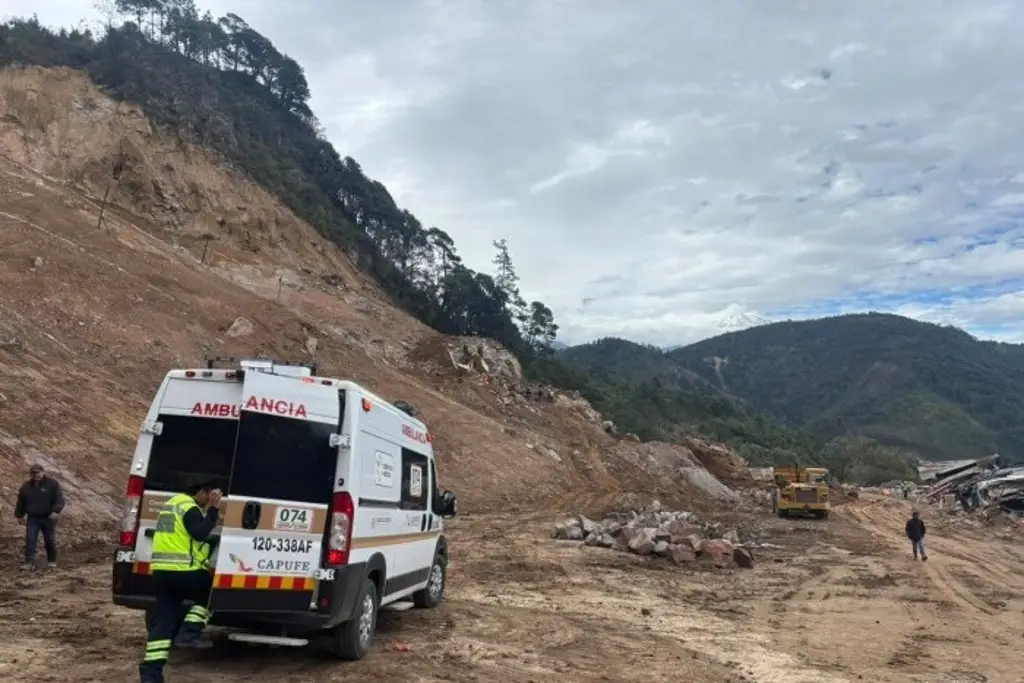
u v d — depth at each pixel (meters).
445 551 11.33
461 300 93.38
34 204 37.22
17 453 15.55
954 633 12.04
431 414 40.16
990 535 32.28
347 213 97.56
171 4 91.94
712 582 16.64
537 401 60.53
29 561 11.47
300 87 114.81
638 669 8.47
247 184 64.62
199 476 7.20
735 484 58.84
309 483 7.00
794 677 8.60
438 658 8.10
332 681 6.91
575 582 15.16
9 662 6.82
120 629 8.39
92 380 22.44
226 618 6.71
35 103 52.56
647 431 85.19
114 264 34.31
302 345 39.38
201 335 32.19
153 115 59.97
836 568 19.81
